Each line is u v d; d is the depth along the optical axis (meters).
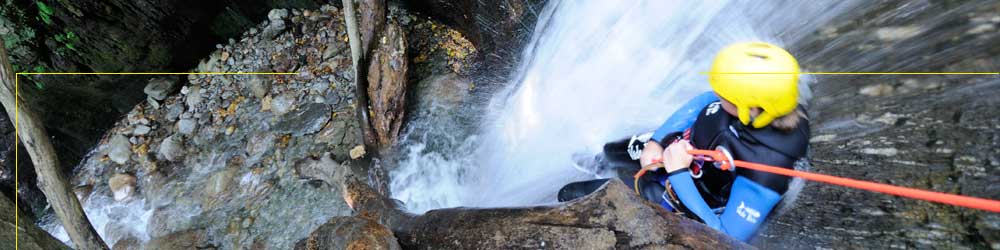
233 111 6.41
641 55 4.48
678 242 1.61
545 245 1.66
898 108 2.66
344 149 5.60
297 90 6.22
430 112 5.61
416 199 5.17
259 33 6.88
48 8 5.84
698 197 2.04
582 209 1.75
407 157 5.37
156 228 5.82
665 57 4.31
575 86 4.76
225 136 6.25
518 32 5.25
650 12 4.55
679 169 2.09
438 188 5.14
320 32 6.55
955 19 2.85
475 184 5.00
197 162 6.21
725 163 1.91
